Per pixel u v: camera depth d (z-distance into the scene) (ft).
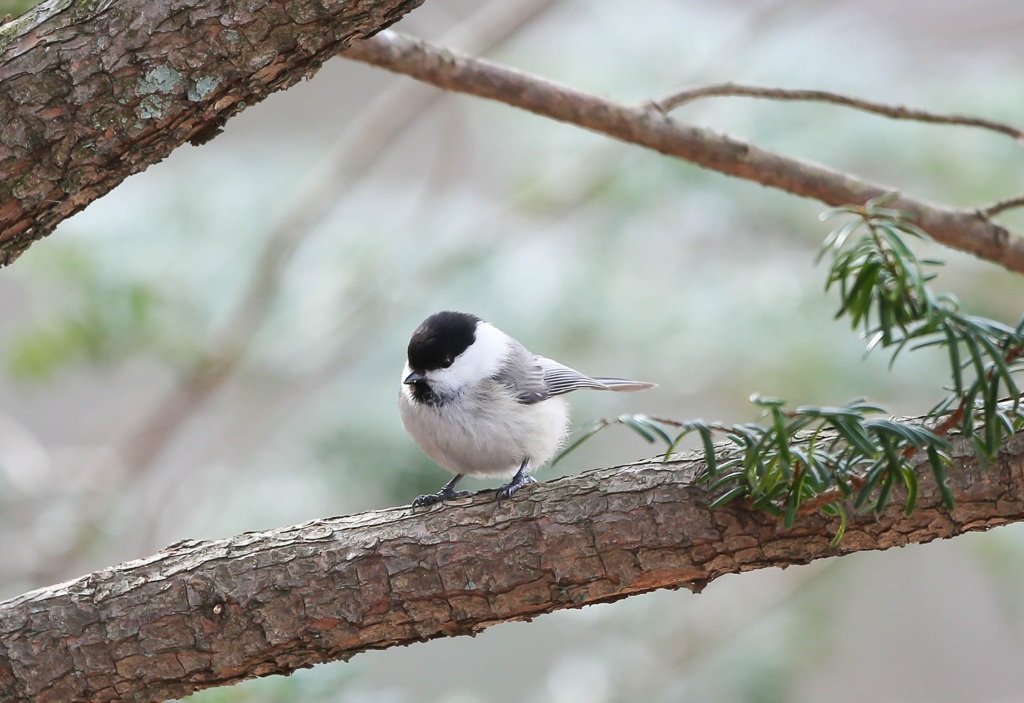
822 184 23.80
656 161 41.11
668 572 15.90
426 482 32.89
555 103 22.91
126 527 40.57
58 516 40.65
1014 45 49.03
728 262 42.68
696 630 42.78
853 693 57.93
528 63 43.27
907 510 14.02
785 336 38.65
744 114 40.75
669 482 16.10
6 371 37.14
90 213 38.63
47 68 13.89
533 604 16.07
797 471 14.17
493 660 44.96
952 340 13.21
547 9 43.04
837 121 39.96
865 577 55.11
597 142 43.06
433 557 15.98
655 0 45.14
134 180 41.24
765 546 15.65
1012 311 40.45
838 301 39.01
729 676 38.75
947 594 56.80
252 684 22.68
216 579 16.02
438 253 42.86
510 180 46.01
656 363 39.50
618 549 15.83
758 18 42.45
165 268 38.09
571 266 40.09
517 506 16.35
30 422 51.90
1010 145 39.58
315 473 33.78
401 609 15.98
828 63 41.81
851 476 14.53
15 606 16.25
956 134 39.78
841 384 37.19
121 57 13.89
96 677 15.97
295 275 42.86
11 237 14.84
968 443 15.25
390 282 42.42
